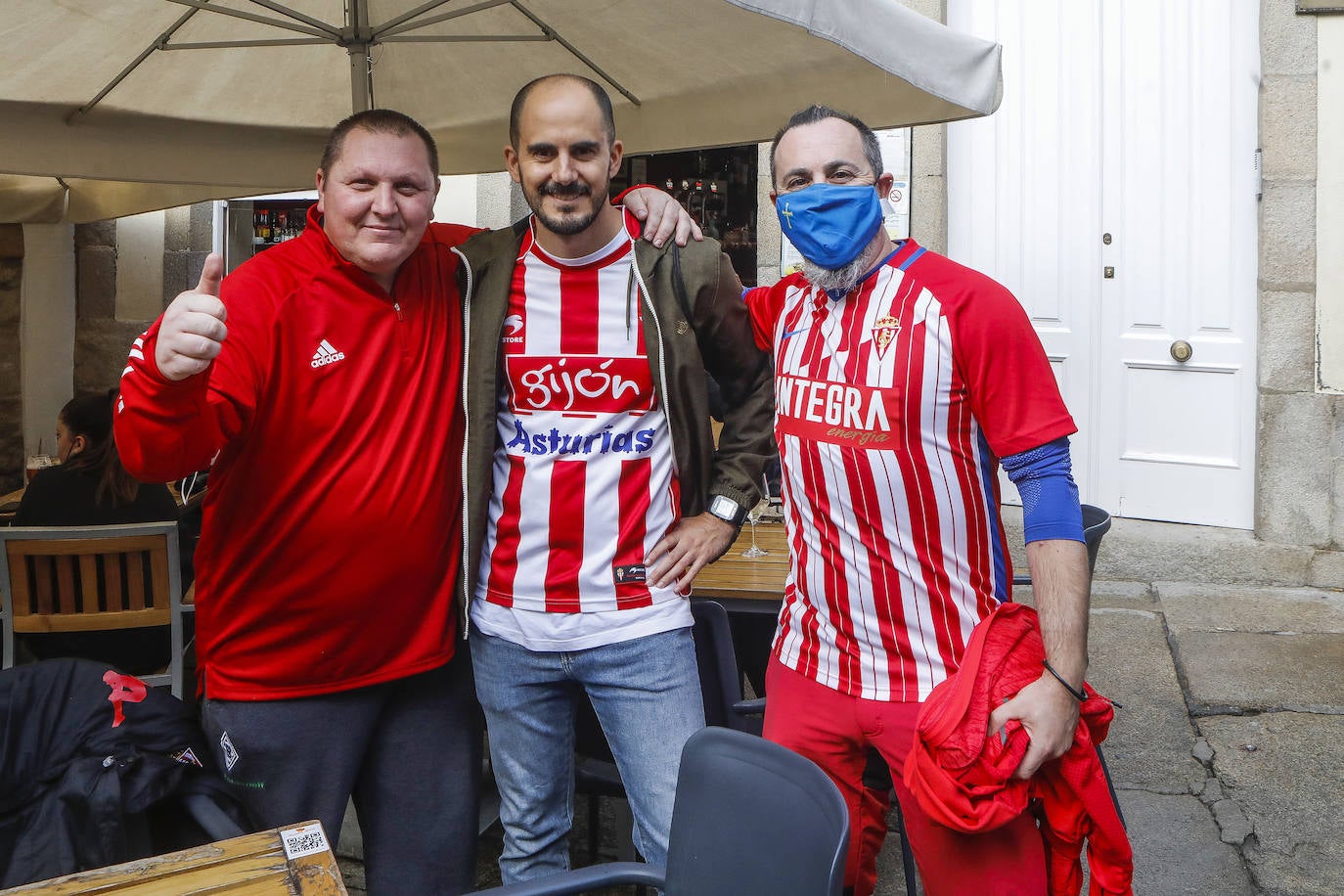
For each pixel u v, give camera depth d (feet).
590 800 10.45
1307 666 14.84
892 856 10.90
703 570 10.68
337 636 7.52
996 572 7.20
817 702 7.54
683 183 21.75
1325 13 17.28
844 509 7.25
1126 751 12.75
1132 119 18.78
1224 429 18.58
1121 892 6.65
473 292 7.84
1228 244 18.34
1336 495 17.79
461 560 7.97
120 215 15.10
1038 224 19.54
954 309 6.82
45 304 22.44
